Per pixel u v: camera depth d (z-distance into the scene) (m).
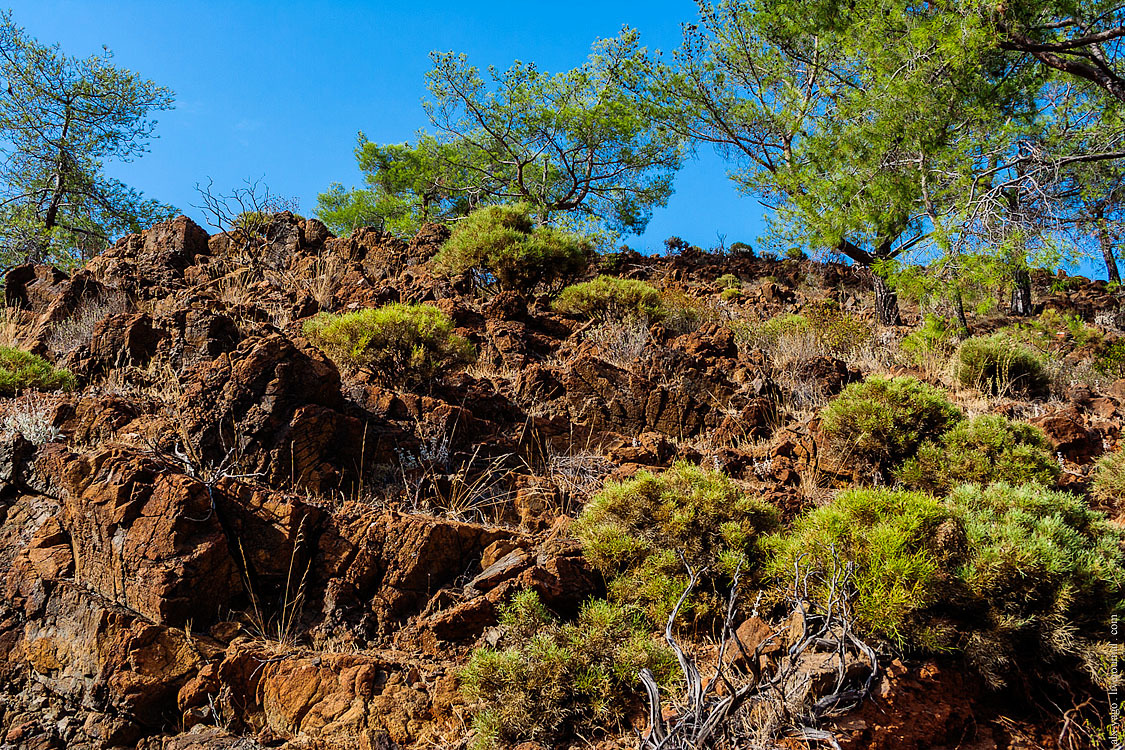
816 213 13.42
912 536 4.11
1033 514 4.63
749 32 17.42
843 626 3.58
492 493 5.61
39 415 5.56
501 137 19.89
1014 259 10.66
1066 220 11.19
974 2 12.09
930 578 3.90
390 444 5.60
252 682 4.02
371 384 6.38
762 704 3.51
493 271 11.23
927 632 3.79
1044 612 3.90
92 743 3.85
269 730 3.85
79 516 4.57
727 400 7.38
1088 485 6.05
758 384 7.57
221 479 4.80
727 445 6.77
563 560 4.64
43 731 3.96
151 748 3.84
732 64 17.77
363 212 21.23
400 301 9.34
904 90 12.20
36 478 5.00
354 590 4.58
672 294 11.47
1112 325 13.65
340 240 11.77
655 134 19.45
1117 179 11.70
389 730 3.74
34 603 4.38
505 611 4.29
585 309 10.43
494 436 6.17
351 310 8.59
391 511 4.88
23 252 18.22
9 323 8.91
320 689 3.94
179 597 4.23
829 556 4.05
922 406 6.23
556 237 11.67
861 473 6.16
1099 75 12.37
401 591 4.54
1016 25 12.43
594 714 3.73
